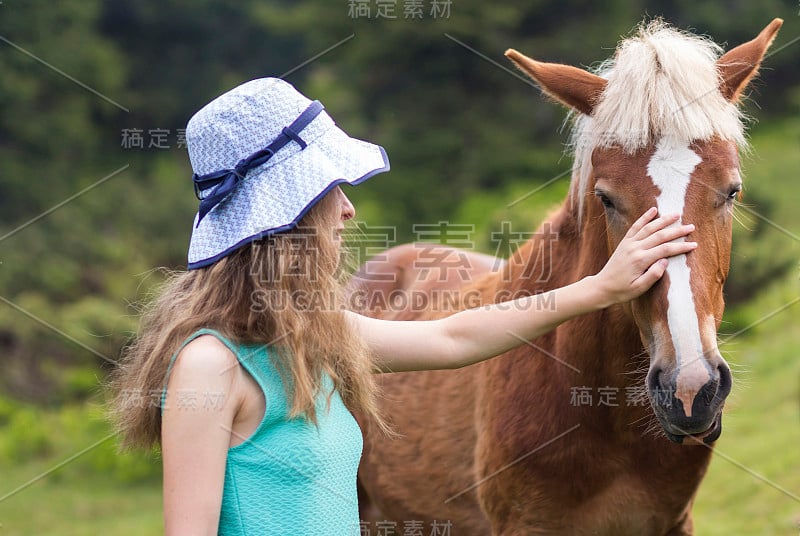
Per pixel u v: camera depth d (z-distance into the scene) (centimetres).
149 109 1249
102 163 1127
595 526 217
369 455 287
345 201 159
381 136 1077
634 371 201
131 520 589
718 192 172
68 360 837
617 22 1133
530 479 218
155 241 1004
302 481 147
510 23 1080
